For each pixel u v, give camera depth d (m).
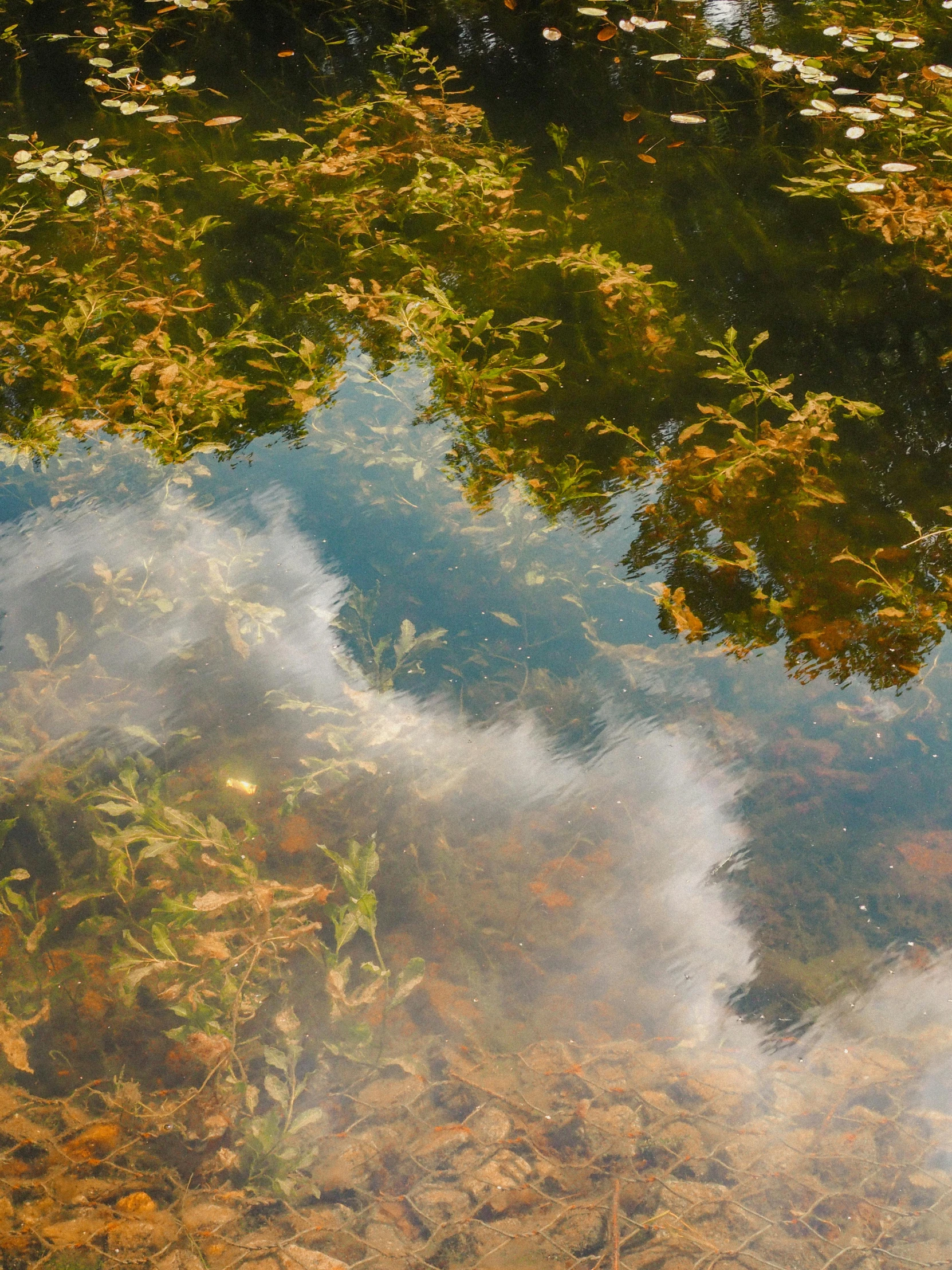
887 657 3.10
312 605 3.30
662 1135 2.10
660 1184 2.02
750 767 2.83
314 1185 2.01
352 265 4.97
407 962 2.39
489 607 3.31
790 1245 1.92
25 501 3.67
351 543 3.56
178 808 2.65
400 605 3.32
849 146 5.79
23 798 2.68
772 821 2.69
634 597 3.33
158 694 3.00
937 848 2.59
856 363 4.29
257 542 3.54
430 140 5.79
